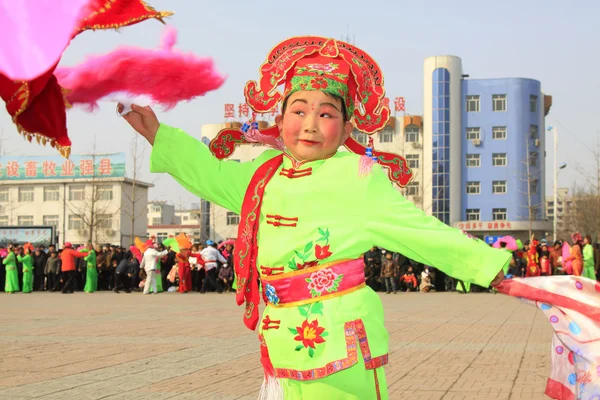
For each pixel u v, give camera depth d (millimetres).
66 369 6930
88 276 25219
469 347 8742
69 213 57312
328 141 2947
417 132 54625
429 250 2814
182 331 10578
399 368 7129
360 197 2891
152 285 23938
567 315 2863
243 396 5613
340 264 2885
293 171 2973
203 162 3217
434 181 53562
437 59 53969
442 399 5656
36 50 2203
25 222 57812
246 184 3189
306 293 2865
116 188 56500
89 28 2523
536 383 6309
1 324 11781
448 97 53750
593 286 2889
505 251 2789
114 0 2594
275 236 2953
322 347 2805
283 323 2885
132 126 3223
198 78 3088
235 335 10000
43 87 2615
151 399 5492
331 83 2938
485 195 54125
